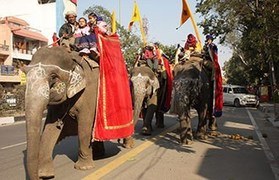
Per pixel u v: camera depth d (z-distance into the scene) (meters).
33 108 5.53
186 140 10.62
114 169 7.68
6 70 39.25
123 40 39.09
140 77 11.73
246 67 44.91
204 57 11.72
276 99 20.30
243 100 33.28
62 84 6.30
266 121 18.53
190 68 10.60
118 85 8.27
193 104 11.04
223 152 9.60
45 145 6.94
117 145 10.48
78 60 7.01
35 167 5.44
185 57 11.06
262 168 7.93
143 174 7.28
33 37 44.50
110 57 8.09
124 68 8.91
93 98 7.39
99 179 6.90
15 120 20.66
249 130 14.59
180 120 10.48
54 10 47.66
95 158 8.76
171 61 15.42
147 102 12.45
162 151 9.63
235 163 8.37
